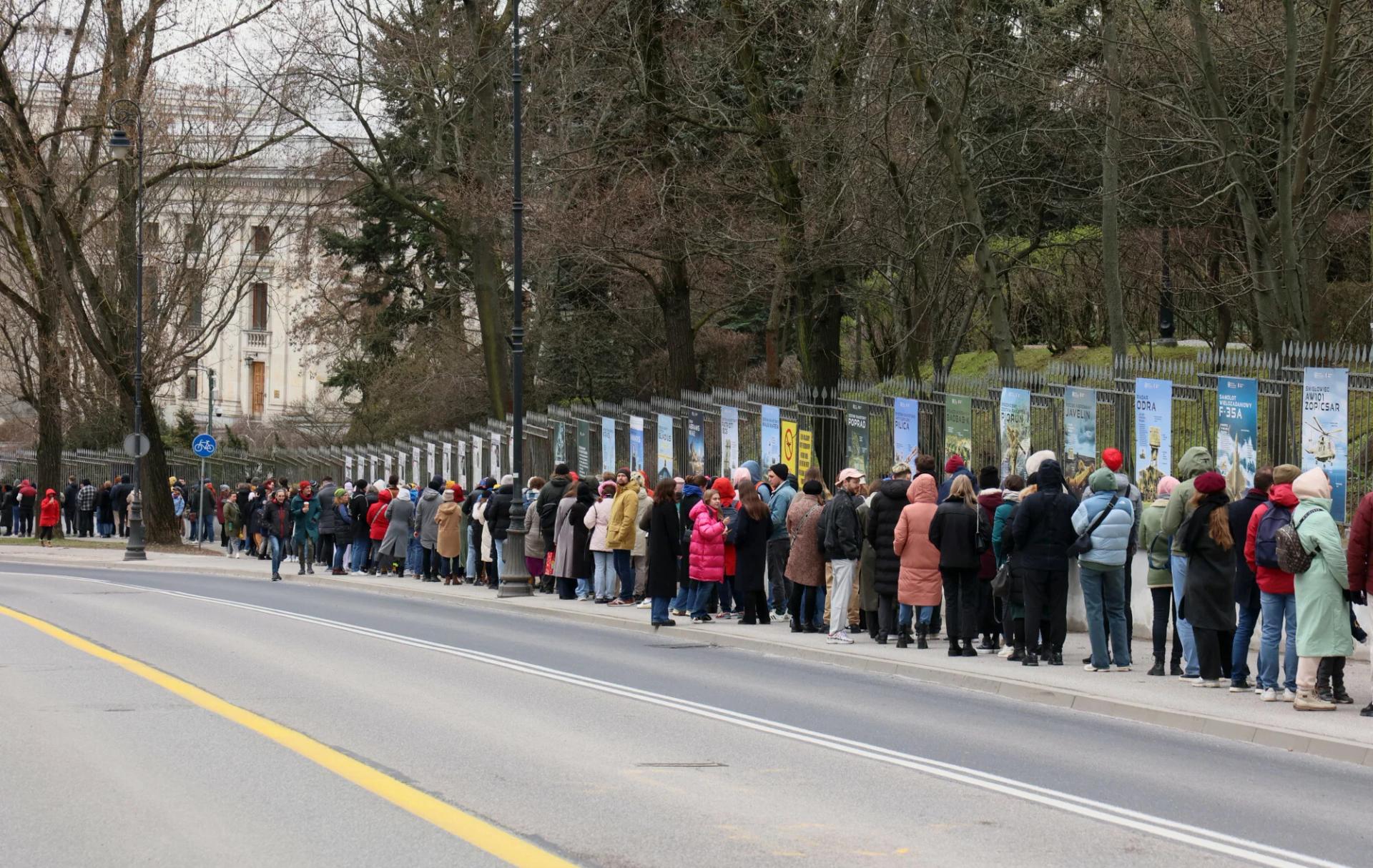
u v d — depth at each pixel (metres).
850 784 9.48
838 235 29.03
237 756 10.05
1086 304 38.97
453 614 22.77
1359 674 15.92
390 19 40.19
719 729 11.65
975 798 9.12
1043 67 29.48
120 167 43.19
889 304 35.06
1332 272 36.28
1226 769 10.60
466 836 7.73
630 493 23.42
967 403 21.11
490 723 11.69
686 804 8.71
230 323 87.88
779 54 32.53
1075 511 15.79
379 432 57.22
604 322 48.44
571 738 11.05
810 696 13.91
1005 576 16.28
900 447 22.47
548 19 34.88
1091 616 15.58
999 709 13.48
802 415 24.67
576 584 25.72
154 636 18.34
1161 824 8.48
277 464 53.91
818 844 7.74
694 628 19.75
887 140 27.95
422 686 13.89
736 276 37.47
